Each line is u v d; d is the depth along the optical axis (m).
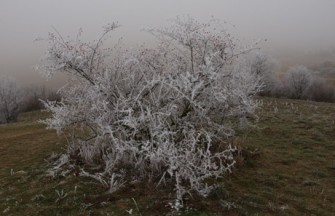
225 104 12.11
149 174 11.20
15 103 59.59
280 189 11.54
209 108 11.76
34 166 14.78
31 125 35.62
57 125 12.68
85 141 13.83
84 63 12.44
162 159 10.22
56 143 19.02
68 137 19.97
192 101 10.28
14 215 10.13
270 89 57.00
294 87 59.09
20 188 12.25
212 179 11.77
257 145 17.31
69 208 10.08
